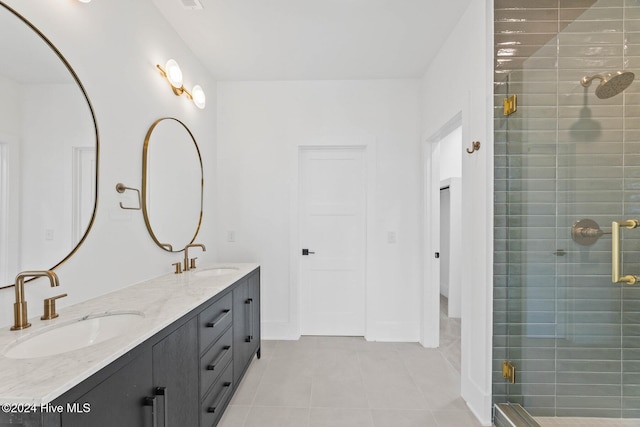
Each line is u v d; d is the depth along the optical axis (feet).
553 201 5.86
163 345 3.83
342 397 6.76
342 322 10.43
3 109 3.45
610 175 5.69
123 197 5.51
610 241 5.70
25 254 3.69
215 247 10.02
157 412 3.63
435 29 7.42
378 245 9.96
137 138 5.96
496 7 5.99
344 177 10.43
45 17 3.98
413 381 7.46
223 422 5.90
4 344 3.06
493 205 5.98
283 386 7.18
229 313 6.27
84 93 4.56
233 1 6.42
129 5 5.69
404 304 9.95
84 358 2.80
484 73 6.05
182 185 7.73
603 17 5.68
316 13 6.81
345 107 10.00
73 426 2.48
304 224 10.45
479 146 6.23
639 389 5.67
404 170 9.95
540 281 5.91
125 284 5.61
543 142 5.86
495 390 5.98
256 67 9.23
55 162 4.08
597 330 5.77
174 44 7.40
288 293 10.09
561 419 5.85
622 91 5.66
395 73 9.61
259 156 10.09
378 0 6.42
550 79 5.80
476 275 6.36
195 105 8.54
